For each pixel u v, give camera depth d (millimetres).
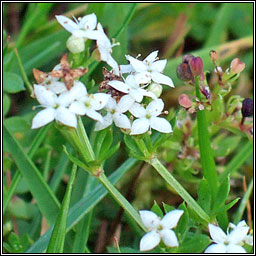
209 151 70
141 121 61
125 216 78
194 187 83
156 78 61
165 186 84
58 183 77
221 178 77
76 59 58
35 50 89
